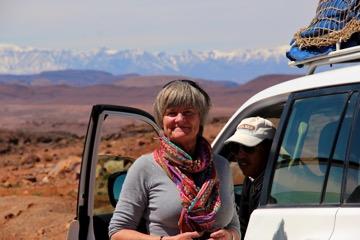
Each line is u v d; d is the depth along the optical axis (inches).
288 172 231.5
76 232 255.4
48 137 3427.7
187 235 204.5
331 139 217.9
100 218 276.7
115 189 280.7
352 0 246.1
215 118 2992.1
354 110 211.9
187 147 212.2
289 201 227.6
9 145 3112.7
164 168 210.1
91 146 256.1
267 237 228.5
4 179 1562.5
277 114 267.0
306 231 215.6
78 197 256.4
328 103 222.8
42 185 1408.7
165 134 213.5
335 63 246.8
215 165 216.1
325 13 255.6
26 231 757.9
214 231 210.8
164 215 208.7
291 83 245.1
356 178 206.2
